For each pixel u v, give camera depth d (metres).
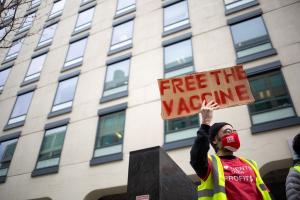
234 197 2.52
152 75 11.58
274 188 9.80
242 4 11.65
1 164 12.84
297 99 8.28
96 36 15.09
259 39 10.17
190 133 9.41
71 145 11.44
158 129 9.99
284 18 10.15
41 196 10.71
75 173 10.58
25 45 18.34
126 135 10.45
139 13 14.51
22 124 13.71
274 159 7.61
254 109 8.78
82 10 17.39
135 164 4.06
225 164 2.77
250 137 8.26
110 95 12.01
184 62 11.22
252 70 9.43
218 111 9.13
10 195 11.48
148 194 3.70
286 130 7.90
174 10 13.42
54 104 13.55
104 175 9.94
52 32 17.67
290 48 9.33
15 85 16.20
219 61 10.43
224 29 11.23
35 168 11.72
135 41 13.33
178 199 4.12
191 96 3.78
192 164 2.66
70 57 15.23
